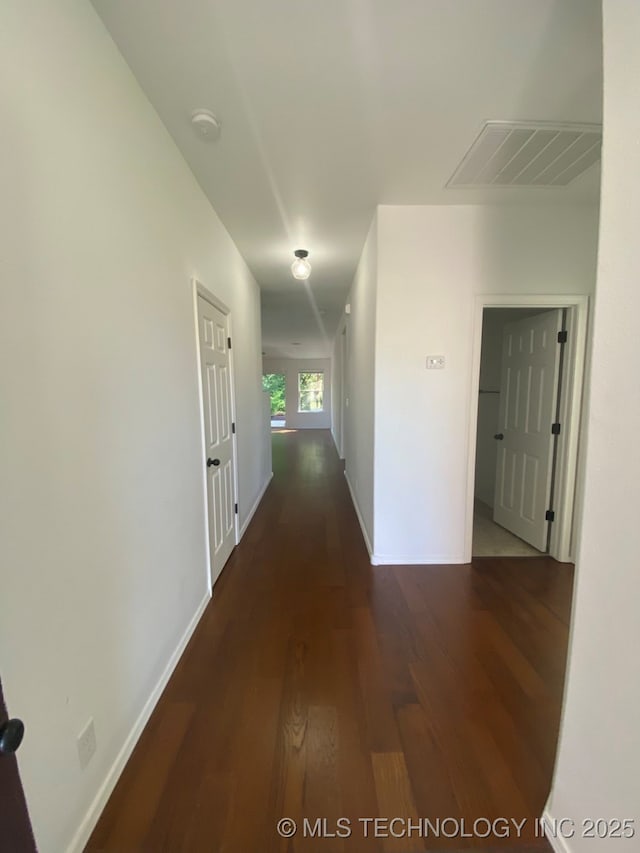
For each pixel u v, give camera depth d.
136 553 1.44
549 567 2.76
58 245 1.02
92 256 1.18
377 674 1.70
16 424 0.87
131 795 1.19
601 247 0.84
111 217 1.29
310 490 4.93
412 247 2.54
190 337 2.09
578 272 2.59
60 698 1.00
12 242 0.86
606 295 0.84
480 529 3.53
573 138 1.82
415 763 1.29
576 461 2.77
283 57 1.36
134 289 1.45
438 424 2.69
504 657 1.81
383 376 2.65
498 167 2.07
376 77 1.45
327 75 1.44
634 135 0.75
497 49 1.33
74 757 1.05
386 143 1.86
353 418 4.42
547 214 2.54
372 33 1.27
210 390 2.46
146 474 1.53
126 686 1.35
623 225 0.79
